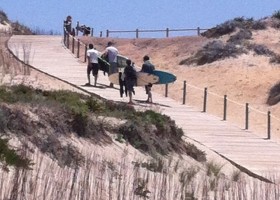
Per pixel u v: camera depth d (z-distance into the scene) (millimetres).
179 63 104062
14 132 32250
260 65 99938
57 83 64750
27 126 33344
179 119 62281
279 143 59375
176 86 89125
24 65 67500
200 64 102250
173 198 31203
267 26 116562
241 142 57219
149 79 65062
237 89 91312
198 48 108875
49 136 33656
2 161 27219
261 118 77688
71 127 37250
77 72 76125
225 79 95000
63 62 83438
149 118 45469
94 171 32188
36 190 25875
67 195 26984
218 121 64875
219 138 57188
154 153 41344
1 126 31797
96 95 61969
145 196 30891
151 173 36156
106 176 32125
